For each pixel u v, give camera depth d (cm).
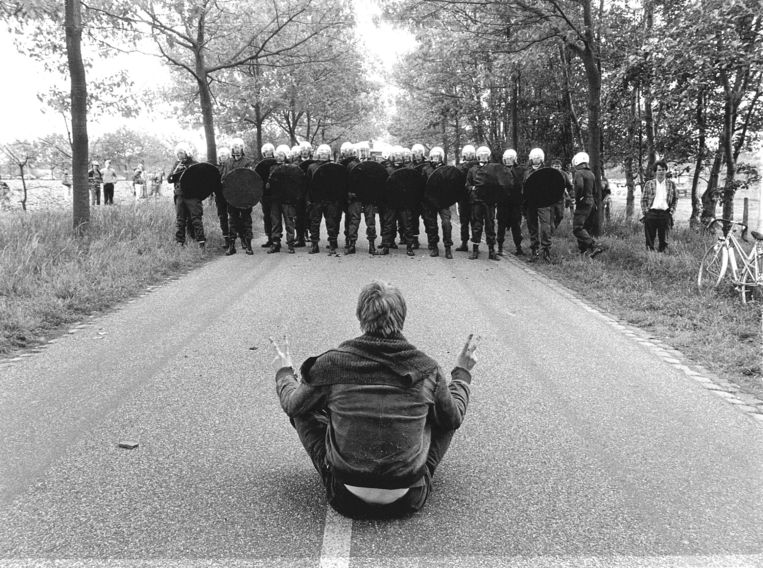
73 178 1254
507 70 1803
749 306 831
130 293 904
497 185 1246
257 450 421
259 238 1589
